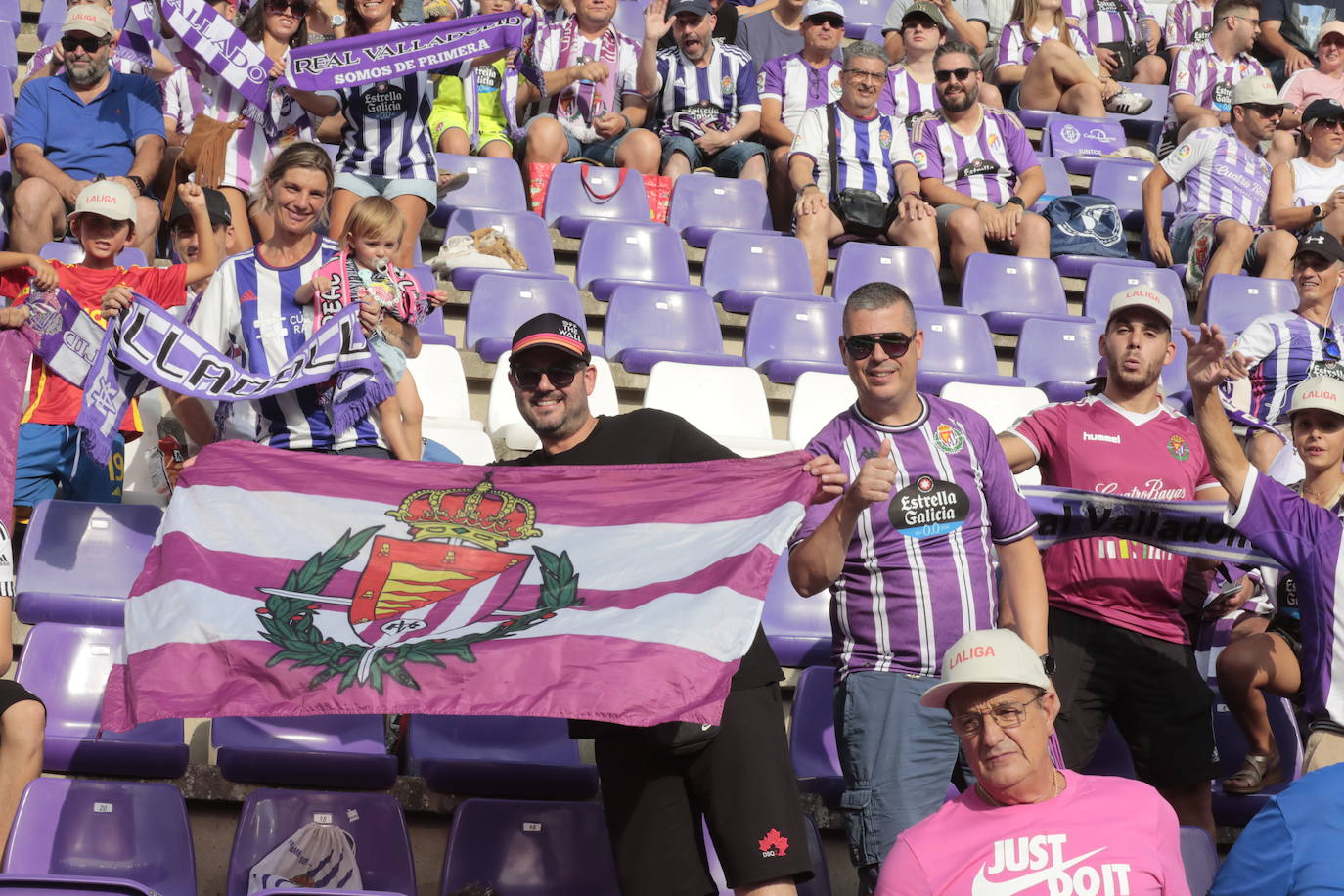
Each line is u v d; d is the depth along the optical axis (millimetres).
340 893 4516
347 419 6375
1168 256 12047
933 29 12750
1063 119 13984
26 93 10227
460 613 5191
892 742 5699
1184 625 6668
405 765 6559
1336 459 6992
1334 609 6215
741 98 12438
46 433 7250
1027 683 4762
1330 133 12234
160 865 5602
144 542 6867
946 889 4699
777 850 5000
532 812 6008
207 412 6652
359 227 6820
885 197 11617
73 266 7434
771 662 5262
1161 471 6730
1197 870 5809
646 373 9578
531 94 12250
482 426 8148
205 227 7797
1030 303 11141
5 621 6160
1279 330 9828
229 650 5098
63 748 6008
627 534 5379
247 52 9680
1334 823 4574
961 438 6000
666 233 10898
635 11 14812
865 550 5887
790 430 8984
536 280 9812
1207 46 14367
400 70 9836
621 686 4938
